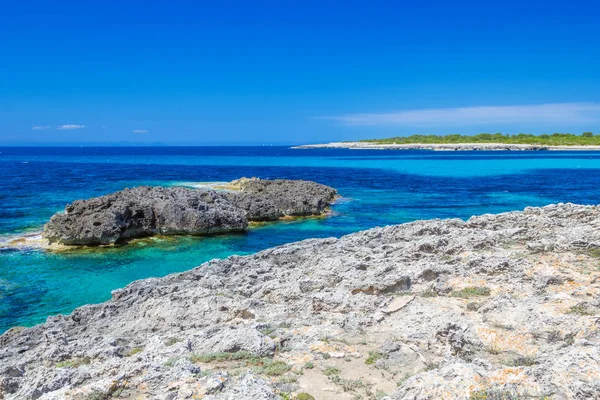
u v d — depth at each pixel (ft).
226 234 136.56
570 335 41.16
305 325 50.44
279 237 133.39
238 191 215.72
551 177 310.86
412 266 64.44
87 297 83.71
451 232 84.69
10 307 78.59
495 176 322.55
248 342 43.50
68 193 218.59
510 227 88.28
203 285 68.18
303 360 40.45
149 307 60.44
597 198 209.77
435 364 38.63
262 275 70.23
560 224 87.40
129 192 154.61
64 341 52.34
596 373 29.48
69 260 107.04
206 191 162.20
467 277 60.18
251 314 55.11
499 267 61.62
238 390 32.09
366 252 77.25
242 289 63.57
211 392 32.83
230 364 40.75
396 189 248.52
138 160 581.12
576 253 66.95
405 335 45.37
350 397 34.55
